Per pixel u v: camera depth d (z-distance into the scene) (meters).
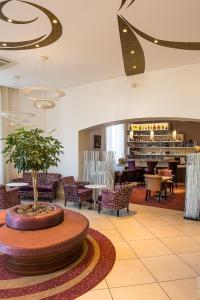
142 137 12.07
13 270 3.16
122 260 3.52
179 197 7.96
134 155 12.06
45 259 3.12
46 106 5.28
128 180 10.57
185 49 4.77
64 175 7.90
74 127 7.64
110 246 4.01
